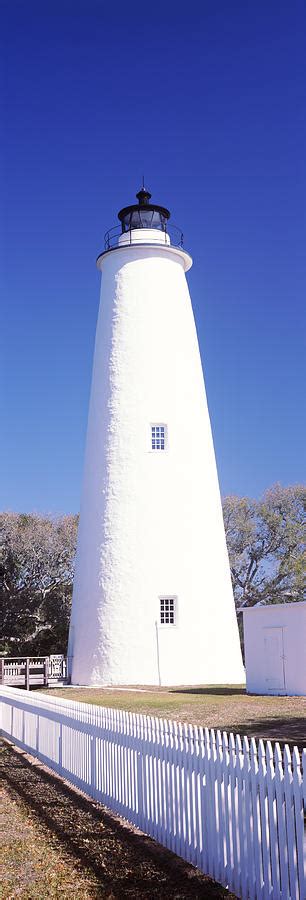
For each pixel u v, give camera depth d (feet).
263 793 22.66
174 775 28.45
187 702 64.03
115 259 103.71
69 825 32.78
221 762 25.14
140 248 102.42
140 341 100.07
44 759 46.73
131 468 96.78
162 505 96.02
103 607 94.48
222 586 97.60
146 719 31.48
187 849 27.25
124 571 94.53
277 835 21.90
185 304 104.17
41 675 95.30
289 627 70.64
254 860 22.94
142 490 96.17
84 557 98.84
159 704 63.26
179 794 28.04
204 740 27.43
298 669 69.36
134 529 95.35
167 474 96.94
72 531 151.43
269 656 72.54
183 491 97.14
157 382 99.14
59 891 25.14
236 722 50.06
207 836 25.88
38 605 148.36
